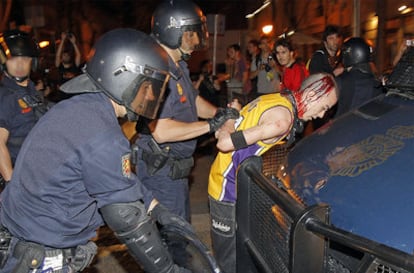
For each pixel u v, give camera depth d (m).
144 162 3.09
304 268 1.70
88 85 1.94
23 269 1.96
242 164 2.41
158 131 2.88
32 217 1.93
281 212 1.97
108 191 1.82
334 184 1.92
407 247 1.55
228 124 2.61
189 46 2.96
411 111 2.14
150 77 1.88
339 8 10.73
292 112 2.49
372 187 1.78
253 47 8.12
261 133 2.44
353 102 4.02
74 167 1.85
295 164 2.27
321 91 2.49
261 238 2.25
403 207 1.65
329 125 2.47
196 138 3.12
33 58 3.30
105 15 20.88
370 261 1.44
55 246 1.96
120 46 1.87
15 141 3.18
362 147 2.04
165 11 2.89
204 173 6.44
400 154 1.87
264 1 15.04
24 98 3.19
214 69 9.47
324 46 5.46
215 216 2.78
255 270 2.43
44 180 1.87
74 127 1.86
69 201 1.91
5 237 2.00
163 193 3.08
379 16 8.28
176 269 1.98
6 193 2.02
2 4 12.24
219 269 2.10
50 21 17.48
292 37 11.52
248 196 2.42
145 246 1.88
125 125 6.34
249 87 8.41
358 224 1.70
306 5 12.79
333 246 1.83
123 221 1.85
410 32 7.91
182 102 2.98
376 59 8.24
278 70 6.70
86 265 2.10
